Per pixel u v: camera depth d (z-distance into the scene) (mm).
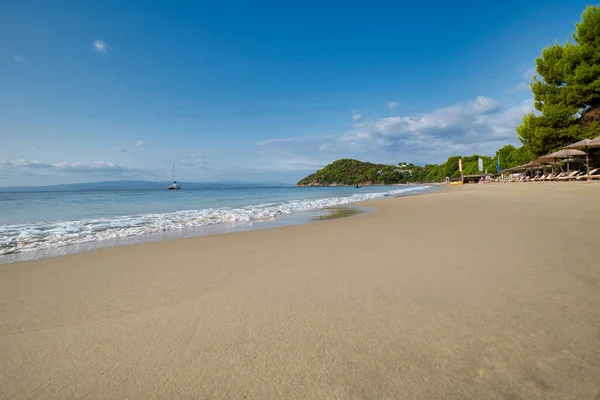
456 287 2852
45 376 1699
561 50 31578
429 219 8484
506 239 5039
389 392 1468
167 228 8461
